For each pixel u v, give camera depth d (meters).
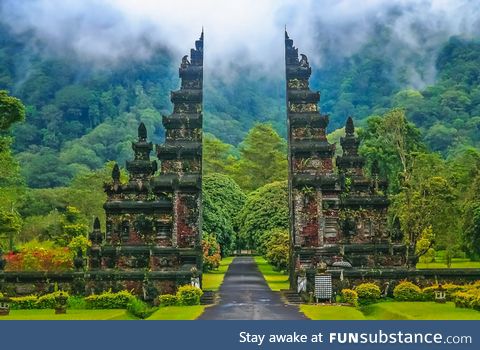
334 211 58.31
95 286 49.81
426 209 74.31
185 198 55.91
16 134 191.38
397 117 101.00
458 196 81.75
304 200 57.78
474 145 160.88
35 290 49.56
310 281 50.50
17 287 49.62
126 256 52.84
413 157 93.19
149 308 46.78
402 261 55.84
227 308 43.28
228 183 106.38
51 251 59.78
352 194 59.69
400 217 75.38
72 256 60.25
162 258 52.62
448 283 49.62
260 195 87.69
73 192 102.56
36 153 179.25
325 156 59.25
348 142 63.25
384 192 60.91
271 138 151.88
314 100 61.50
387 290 49.91
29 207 104.19
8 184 79.50
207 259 80.88
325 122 60.16
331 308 42.91
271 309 42.44
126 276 49.91
